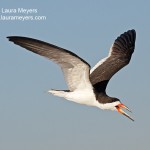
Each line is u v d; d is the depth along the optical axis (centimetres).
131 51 1723
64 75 1330
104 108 1456
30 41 1216
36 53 1227
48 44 1223
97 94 1438
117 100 1478
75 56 1260
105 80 1566
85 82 1361
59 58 1267
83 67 1307
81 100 1391
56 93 1392
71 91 1386
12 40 1205
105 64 1669
